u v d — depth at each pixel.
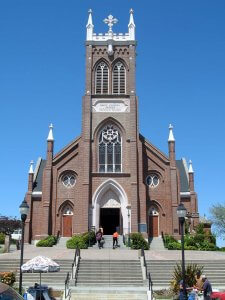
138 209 55.50
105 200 57.19
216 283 32.94
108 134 59.09
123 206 55.94
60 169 58.66
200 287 24.36
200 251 48.50
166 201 57.91
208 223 58.31
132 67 61.31
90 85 60.50
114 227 61.97
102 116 59.38
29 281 32.41
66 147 59.25
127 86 60.88
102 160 58.16
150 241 55.09
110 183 56.72
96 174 57.06
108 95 60.06
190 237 53.44
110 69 61.44
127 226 54.81
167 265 35.28
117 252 44.19
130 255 40.81
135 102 59.53
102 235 52.19
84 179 56.28
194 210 59.88
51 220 56.88
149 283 28.02
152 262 35.59
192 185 61.44
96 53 62.16
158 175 59.09
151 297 25.75
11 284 28.95
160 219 57.72
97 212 55.97
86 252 43.91
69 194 57.94
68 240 52.47
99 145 58.72
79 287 30.34
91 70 61.25
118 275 33.19
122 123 59.06
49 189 57.44
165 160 59.28
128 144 58.31
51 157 58.78
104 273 33.44
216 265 36.00
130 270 34.16
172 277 32.34
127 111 59.50
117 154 58.38
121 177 56.91
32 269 23.20
